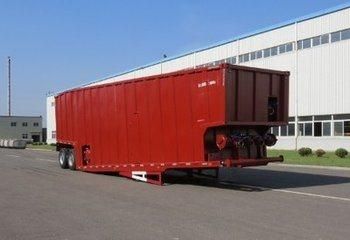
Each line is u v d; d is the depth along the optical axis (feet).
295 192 49.39
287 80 57.57
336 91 129.59
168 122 57.00
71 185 56.49
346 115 126.72
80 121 75.25
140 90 61.26
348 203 41.91
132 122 62.54
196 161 53.88
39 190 51.78
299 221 33.88
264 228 31.63
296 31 142.00
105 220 34.68
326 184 56.85
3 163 98.99
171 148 56.59
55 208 40.04
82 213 37.58
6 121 428.15
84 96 73.82
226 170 76.69
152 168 58.54
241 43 163.53
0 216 36.65
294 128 143.23
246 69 53.11
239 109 52.31
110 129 67.26
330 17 131.03
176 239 28.81
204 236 29.48
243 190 51.24
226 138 52.42
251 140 54.03
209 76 52.47
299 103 141.18
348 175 68.59
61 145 83.05
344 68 127.34
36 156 133.49
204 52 181.47
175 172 65.00
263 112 54.95
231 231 30.78
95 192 49.93
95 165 70.90
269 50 152.46
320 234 29.86
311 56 137.08
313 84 136.46
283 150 139.13
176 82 56.13
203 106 53.06
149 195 47.47
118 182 59.77
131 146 62.85
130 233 30.50
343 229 31.27
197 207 39.99
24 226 32.99
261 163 53.42
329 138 131.34
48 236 30.01
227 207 39.91
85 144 73.92
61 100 81.76
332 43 130.72
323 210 38.37
